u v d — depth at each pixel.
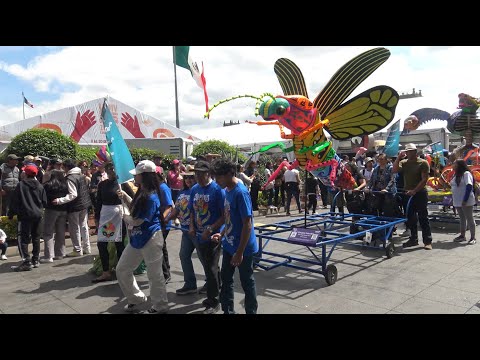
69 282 5.14
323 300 4.23
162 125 18.23
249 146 18.70
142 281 5.12
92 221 8.62
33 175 5.92
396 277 4.98
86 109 16.33
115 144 4.20
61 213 6.39
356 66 5.82
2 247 6.47
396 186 7.15
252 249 3.34
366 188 7.36
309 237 4.71
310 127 5.73
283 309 4.00
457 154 9.64
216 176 3.29
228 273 3.54
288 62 6.18
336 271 4.82
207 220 3.87
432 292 4.39
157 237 3.88
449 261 5.66
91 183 8.40
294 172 11.09
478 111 9.55
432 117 14.25
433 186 9.70
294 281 4.94
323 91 5.92
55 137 10.30
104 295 4.61
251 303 3.43
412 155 6.48
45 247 6.27
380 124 5.77
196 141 19.20
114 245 5.27
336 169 6.47
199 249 4.04
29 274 5.55
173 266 5.89
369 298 4.25
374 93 5.68
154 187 3.86
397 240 7.20
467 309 3.89
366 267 5.47
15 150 9.84
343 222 6.57
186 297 4.45
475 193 8.20
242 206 3.20
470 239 6.78
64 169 6.77
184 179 4.54
